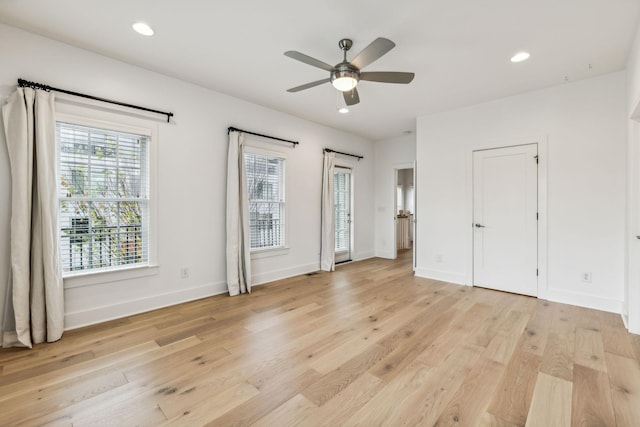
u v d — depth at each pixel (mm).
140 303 3148
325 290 4012
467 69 3084
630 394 1783
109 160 2963
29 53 2486
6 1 2090
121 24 2377
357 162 6137
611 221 3180
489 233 4047
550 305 3379
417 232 4801
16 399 1733
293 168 4773
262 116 4285
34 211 2469
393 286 4207
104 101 2855
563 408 1665
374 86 3520
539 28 2379
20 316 2355
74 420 1571
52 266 2486
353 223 6082
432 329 2732
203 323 2877
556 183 3506
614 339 2516
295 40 2592
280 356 2248
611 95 3168
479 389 1844
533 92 3650
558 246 3502
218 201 3814
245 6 2148
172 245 3395
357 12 2203
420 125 4723
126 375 1989
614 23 2301
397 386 1874
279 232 4652
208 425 1539
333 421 1570
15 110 2379
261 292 3926
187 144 3504
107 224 2965
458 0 2059
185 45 2689
